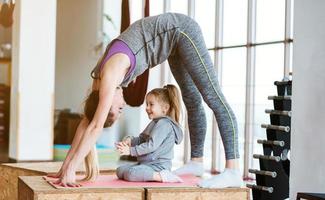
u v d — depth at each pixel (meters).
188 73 4.21
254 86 7.78
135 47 3.92
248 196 3.95
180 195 3.75
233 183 3.94
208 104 4.05
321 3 4.29
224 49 8.37
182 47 4.06
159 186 3.79
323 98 4.26
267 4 7.58
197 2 8.94
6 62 13.43
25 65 8.90
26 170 4.79
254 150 7.76
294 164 4.47
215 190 3.85
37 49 8.97
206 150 8.73
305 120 4.39
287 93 4.89
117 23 11.46
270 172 4.80
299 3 4.44
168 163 4.07
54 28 9.07
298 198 3.86
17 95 8.89
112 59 3.82
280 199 4.90
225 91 8.34
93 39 11.98
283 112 4.77
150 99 4.12
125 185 3.78
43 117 9.03
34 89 8.96
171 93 4.14
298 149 4.44
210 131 8.63
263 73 7.65
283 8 7.34
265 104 7.62
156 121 4.12
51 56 9.05
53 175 4.14
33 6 8.91
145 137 4.12
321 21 4.29
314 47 4.33
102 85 3.73
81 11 12.36
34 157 8.98
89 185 3.73
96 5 11.95
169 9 9.61
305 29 4.40
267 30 7.58
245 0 8.01
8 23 7.29
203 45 4.10
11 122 9.09
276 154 4.85
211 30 8.66
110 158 9.92
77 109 12.41
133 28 4.02
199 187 3.84
